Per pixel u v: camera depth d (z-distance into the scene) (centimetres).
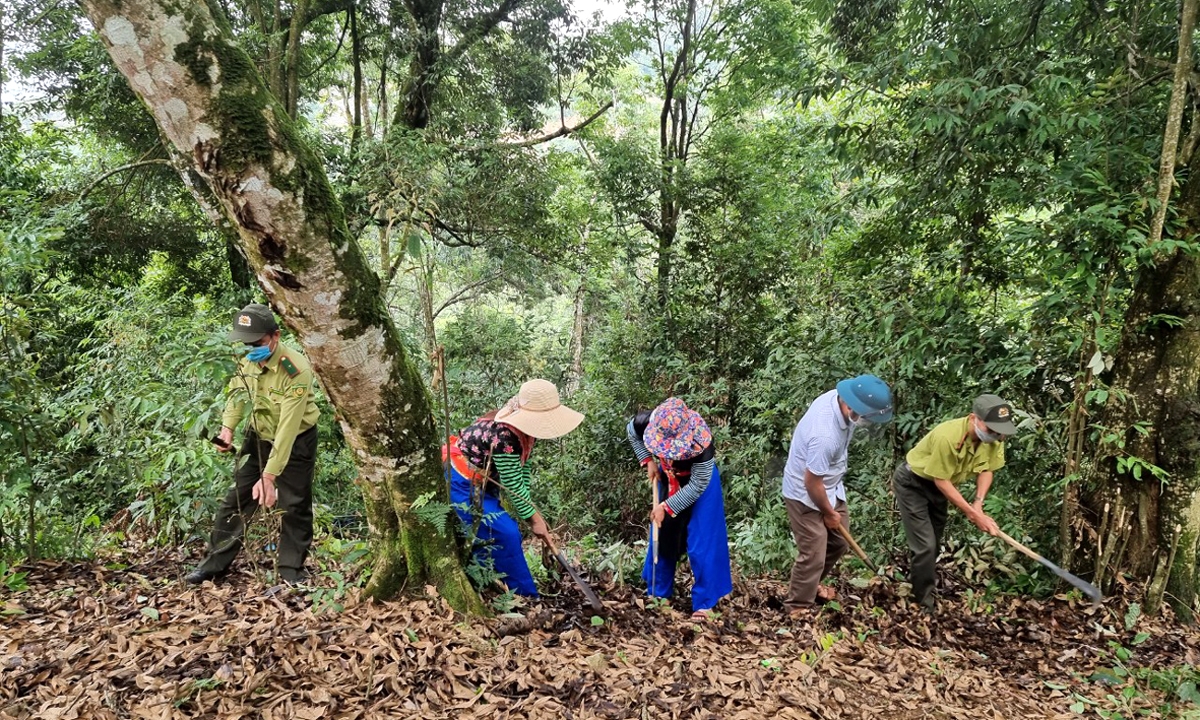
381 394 324
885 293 636
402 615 332
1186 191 491
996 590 510
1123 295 511
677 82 1359
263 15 1158
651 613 426
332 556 419
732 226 1103
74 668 273
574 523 862
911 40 682
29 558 425
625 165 1184
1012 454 550
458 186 1172
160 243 1284
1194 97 500
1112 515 493
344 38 1391
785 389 755
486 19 1259
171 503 443
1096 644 439
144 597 358
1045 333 543
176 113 257
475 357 1259
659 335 1020
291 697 267
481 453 379
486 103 1315
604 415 965
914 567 482
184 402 442
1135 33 576
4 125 1110
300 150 279
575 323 1670
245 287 1277
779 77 978
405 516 345
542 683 303
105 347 541
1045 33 651
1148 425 480
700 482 434
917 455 471
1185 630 454
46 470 470
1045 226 499
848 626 434
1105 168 510
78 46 1100
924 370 605
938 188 664
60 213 916
